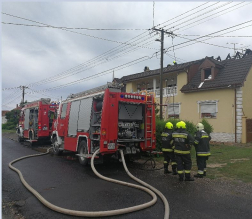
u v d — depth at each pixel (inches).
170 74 845.8
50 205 177.5
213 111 679.1
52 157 425.7
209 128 546.3
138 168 322.7
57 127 439.5
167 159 288.7
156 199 189.9
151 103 335.3
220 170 292.7
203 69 721.0
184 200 191.2
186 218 157.3
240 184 235.3
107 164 352.2
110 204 183.5
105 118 296.5
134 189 223.0
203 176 267.6
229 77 654.5
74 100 382.9
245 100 625.0
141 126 340.8
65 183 246.5
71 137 380.2
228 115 636.7
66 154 462.6
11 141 745.6
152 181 251.1
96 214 160.7
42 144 633.6
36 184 243.4
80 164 354.3
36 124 585.6
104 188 226.8
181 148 251.1
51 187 232.5
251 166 309.1
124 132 321.1
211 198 195.5
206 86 685.9
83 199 195.5
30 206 183.8
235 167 306.2
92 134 323.6
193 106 734.5
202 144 263.0
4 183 248.7
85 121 340.5
